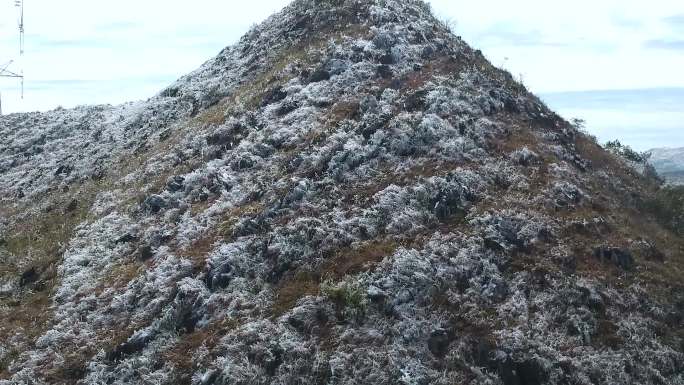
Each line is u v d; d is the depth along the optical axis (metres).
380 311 20.03
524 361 18.06
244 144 33.66
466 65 35.94
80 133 56.50
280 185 28.42
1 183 50.16
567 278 21.12
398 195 25.09
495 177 26.27
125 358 21.45
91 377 21.06
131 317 23.67
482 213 23.84
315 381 18.12
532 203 24.72
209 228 27.64
